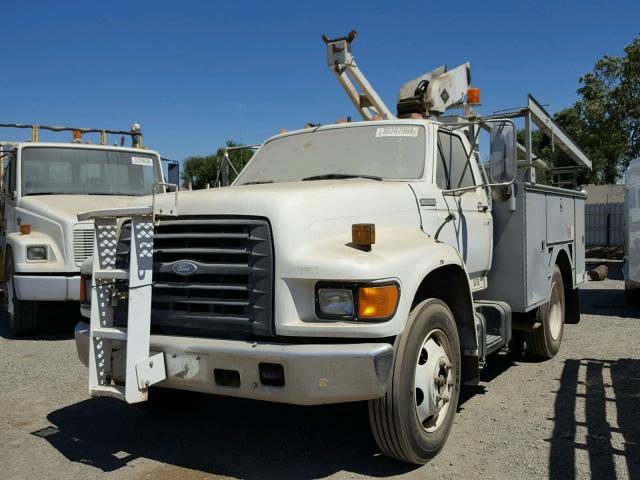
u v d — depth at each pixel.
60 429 4.93
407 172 5.01
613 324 9.23
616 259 22.38
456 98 7.71
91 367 3.90
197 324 3.83
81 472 4.09
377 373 3.43
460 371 4.43
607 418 4.91
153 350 3.85
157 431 4.84
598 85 21.72
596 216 26.19
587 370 6.48
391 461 4.12
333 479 3.87
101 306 3.94
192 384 3.75
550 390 5.75
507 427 4.75
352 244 3.81
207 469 4.08
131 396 3.64
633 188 10.05
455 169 5.50
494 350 5.31
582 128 22.19
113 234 4.02
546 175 9.31
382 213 4.26
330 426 4.85
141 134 11.10
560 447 4.32
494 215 6.00
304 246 3.65
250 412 5.24
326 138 5.59
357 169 5.14
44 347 8.09
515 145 4.72
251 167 5.82
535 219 6.22
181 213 3.94
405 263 3.75
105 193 9.52
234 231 3.75
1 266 10.05
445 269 4.41
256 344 3.57
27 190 9.02
